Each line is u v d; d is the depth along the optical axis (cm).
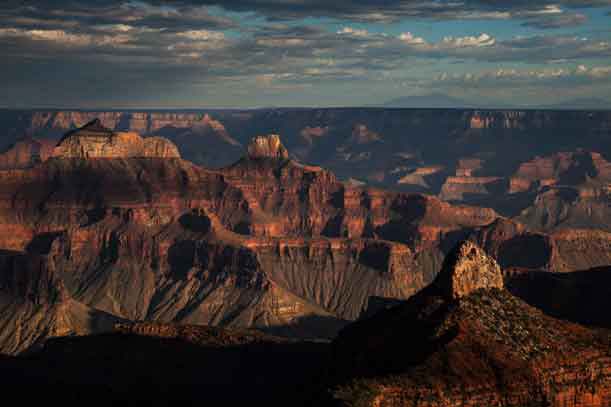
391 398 13762
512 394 13950
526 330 15212
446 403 13700
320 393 14975
